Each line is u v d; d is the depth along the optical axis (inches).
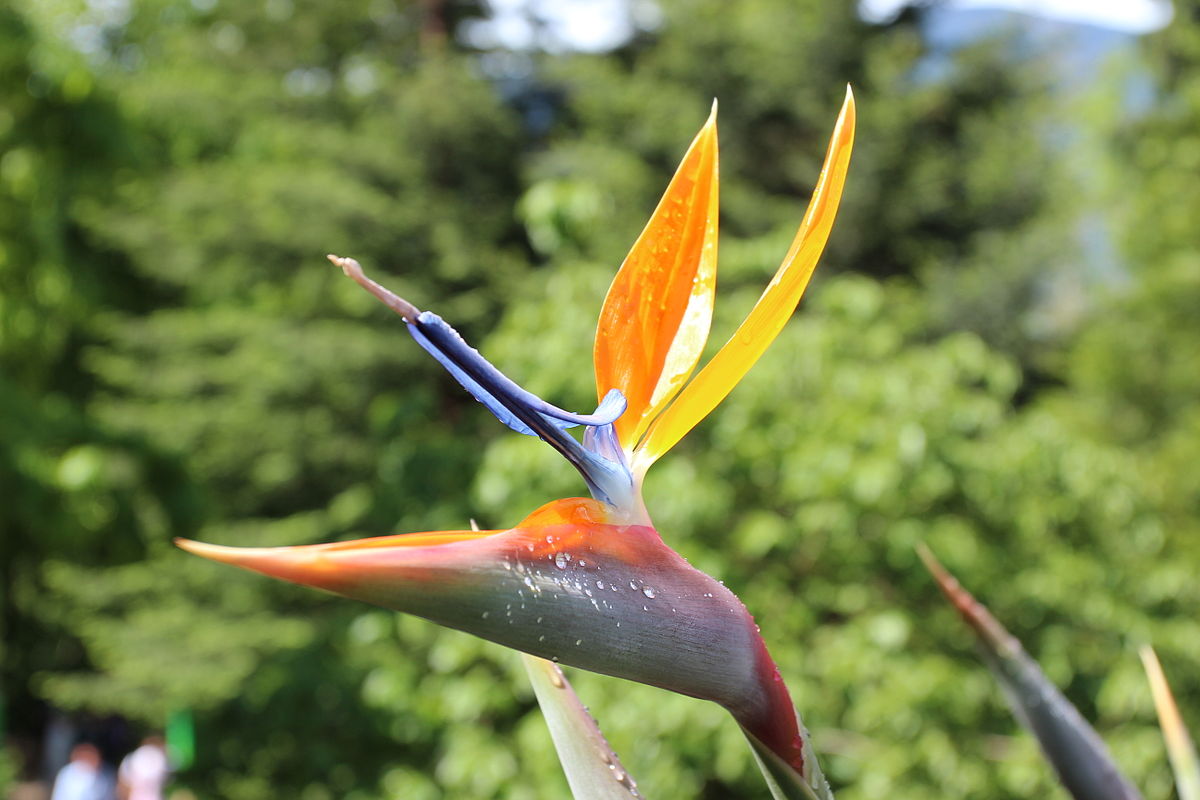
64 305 345.1
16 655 466.9
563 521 35.1
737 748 165.3
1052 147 518.6
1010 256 473.7
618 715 165.3
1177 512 305.4
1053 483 187.3
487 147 470.0
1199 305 445.4
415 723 211.2
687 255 40.9
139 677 349.7
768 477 182.5
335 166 457.7
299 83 541.6
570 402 181.5
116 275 461.7
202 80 493.0
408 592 31.3
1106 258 504.4
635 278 40.8
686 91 493.0
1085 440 197.5
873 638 167.0
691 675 35.0
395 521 240.1
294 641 350.9
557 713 43.3
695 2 500.1
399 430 263.4
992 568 176.2
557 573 33.9
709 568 171.8
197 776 341.4
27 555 324.5
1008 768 169.2
